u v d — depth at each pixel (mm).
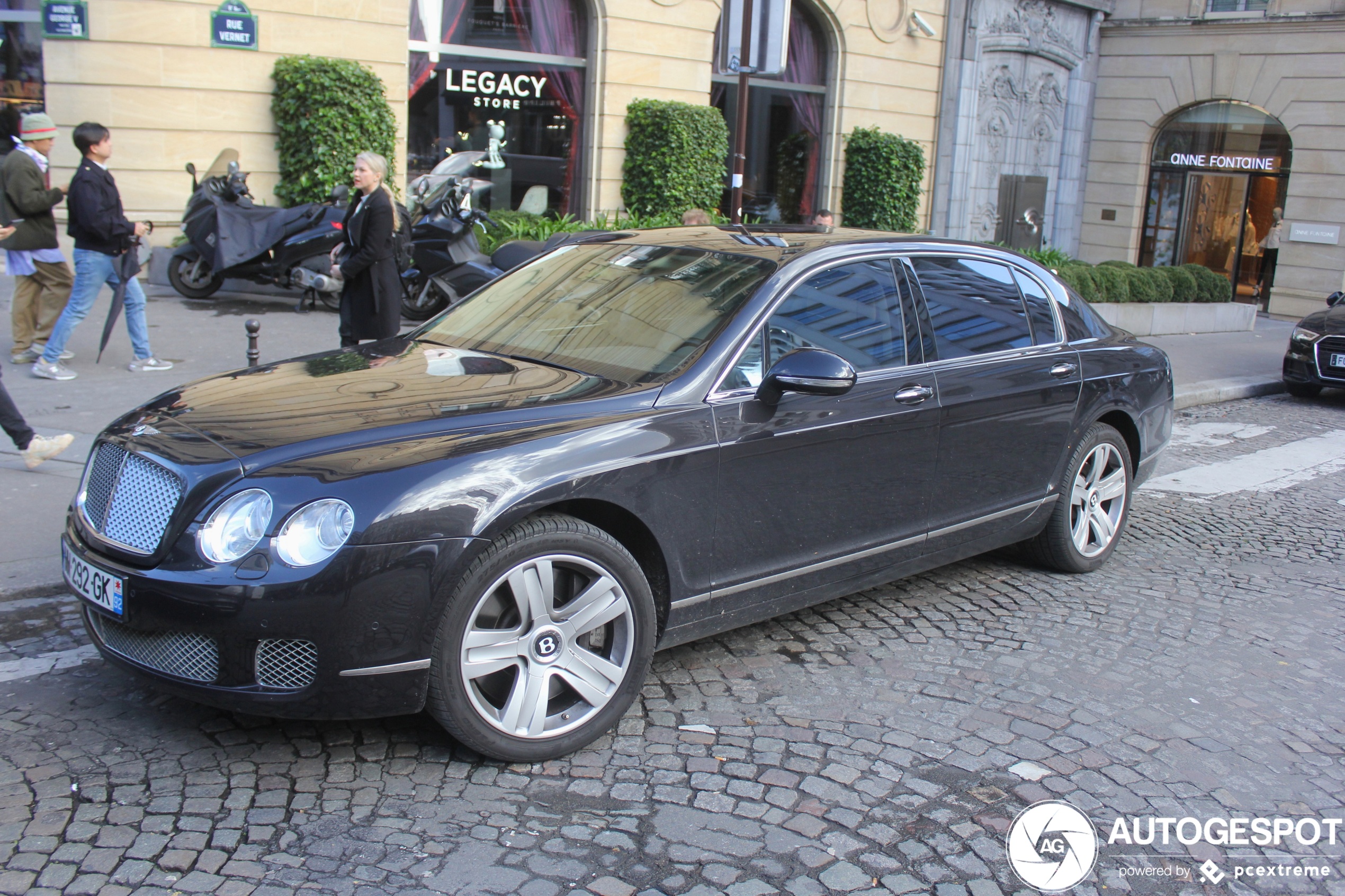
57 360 8016
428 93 14758
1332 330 12172
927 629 4766
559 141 16094
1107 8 23188
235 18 12617
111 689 3793
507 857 2945
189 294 11562
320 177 12922
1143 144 23516
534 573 3344
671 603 3762
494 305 4723
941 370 4609
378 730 3596
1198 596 5445
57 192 8062
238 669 3068
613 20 15867
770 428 3916
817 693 4055
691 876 2908
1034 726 3898
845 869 2980
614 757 3510
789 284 4211
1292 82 21562
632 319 4215
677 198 16328
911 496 4523
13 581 4562
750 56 8469
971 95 20891
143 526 3246
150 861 2840
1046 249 23734
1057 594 5336
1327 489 8070
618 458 3500
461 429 3393
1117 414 5672
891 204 19297
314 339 9945
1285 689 4371
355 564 3035
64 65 12070
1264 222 22562
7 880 2727
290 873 2826
